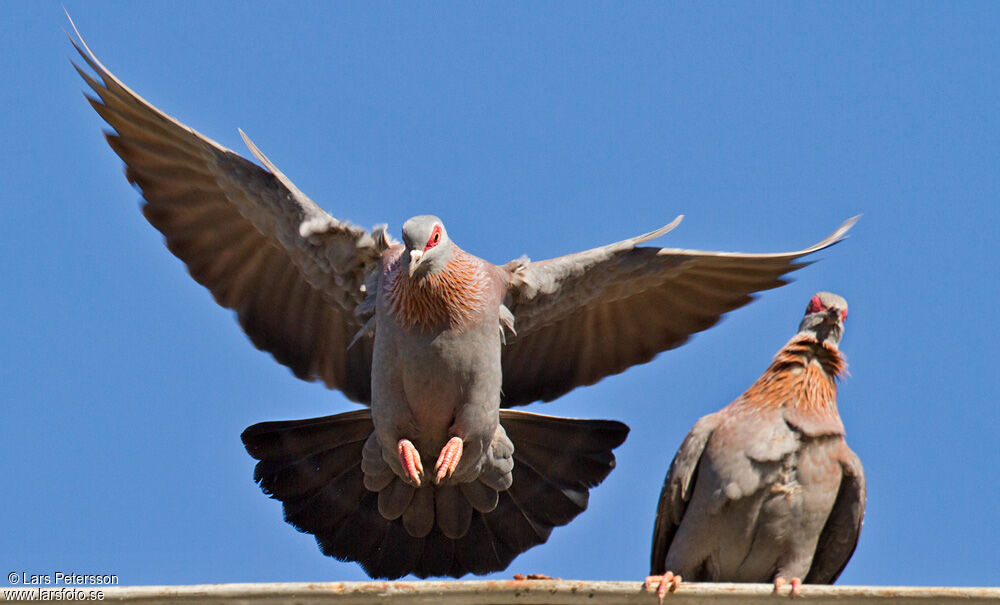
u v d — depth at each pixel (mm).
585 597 11422
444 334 13219
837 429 13203
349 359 15008
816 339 13695
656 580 11500
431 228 13148
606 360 15469
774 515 13062
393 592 11273
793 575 13188
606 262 14633
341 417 14422
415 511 14312
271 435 14391
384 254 13883
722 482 13109
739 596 11414
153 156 14289
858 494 13219
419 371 13297
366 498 14445
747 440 13148
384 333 13406
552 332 15203
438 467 13242
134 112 13891
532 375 15453
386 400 13508
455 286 13227
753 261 14688
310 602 11242
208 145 13914
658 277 14922
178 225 14680
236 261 14781
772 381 13586
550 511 14445
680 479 13359
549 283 14477
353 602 11281
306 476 14383
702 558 13320
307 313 14898
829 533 13453
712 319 15312
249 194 14211
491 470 14070
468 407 13453
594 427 14438
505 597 11336
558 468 14492
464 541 14469
